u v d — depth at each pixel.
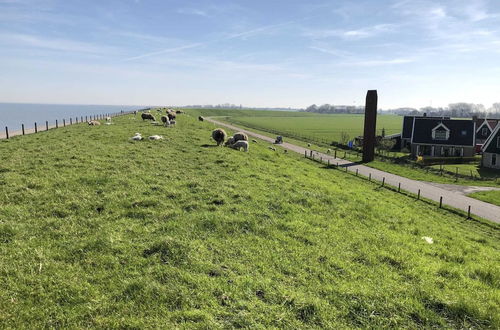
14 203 14.45
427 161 66.56
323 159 63.78
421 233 17.31
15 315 7.89
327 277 10.73
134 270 10.02
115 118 65.12
